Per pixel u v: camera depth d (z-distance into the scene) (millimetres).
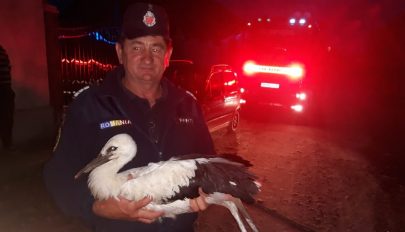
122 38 2141
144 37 2062
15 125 7527
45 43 8219
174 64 8438
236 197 2066
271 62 11922
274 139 9797
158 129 2113
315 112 14031
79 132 2027
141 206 1844
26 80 7879
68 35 9273
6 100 6699
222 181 2023
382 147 9617
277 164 7754
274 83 11922
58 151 2033
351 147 9477
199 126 2311
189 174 1968
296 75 11758
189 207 2006
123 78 2213
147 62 2061
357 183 6848
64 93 9227
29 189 5738
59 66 8695
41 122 7996
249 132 10430
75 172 2027
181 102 2256
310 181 6828
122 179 1895
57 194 2000
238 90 9906
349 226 5141
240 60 12367
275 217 5273
